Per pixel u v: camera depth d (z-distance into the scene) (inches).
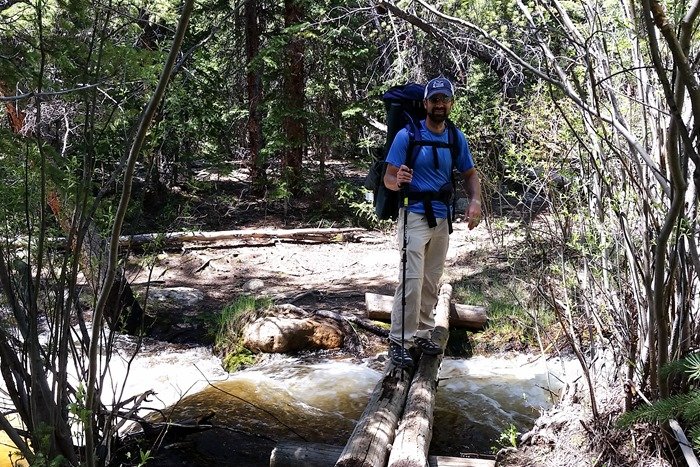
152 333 279.6
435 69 412.8
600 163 151.4
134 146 85.6
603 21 143.1
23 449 119.0
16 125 132.6
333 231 442.3
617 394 154.3
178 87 143.7
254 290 341.1
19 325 132.5
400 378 183.5
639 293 144.1
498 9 210.1
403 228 182.1
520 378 235.8
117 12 118.6
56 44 115.1
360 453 145.2
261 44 494.6
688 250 135.7
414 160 181.2
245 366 254.4
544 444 158.7
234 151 604.1
